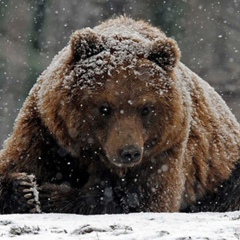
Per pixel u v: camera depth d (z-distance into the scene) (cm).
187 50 3466
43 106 1166
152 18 3497
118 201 1185
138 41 1182
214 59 3447
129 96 1127
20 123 1213
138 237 768
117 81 1126
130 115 1133
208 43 3478
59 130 1156
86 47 1152
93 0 3481
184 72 1340
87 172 1217
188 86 1333
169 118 1154
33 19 3503
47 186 1179
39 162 1198
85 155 1185
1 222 908
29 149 1195
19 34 3459
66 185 1208
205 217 978
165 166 1186
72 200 1170
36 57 3425
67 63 1156
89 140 1155
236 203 1454
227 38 3475
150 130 1152
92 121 1139
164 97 1145
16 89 3319
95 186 1198
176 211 1227
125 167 1173
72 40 1156
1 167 1206
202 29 3497
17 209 1164
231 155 1448
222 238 759
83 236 792
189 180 1338
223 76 3400
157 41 1170
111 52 1153
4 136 3228
